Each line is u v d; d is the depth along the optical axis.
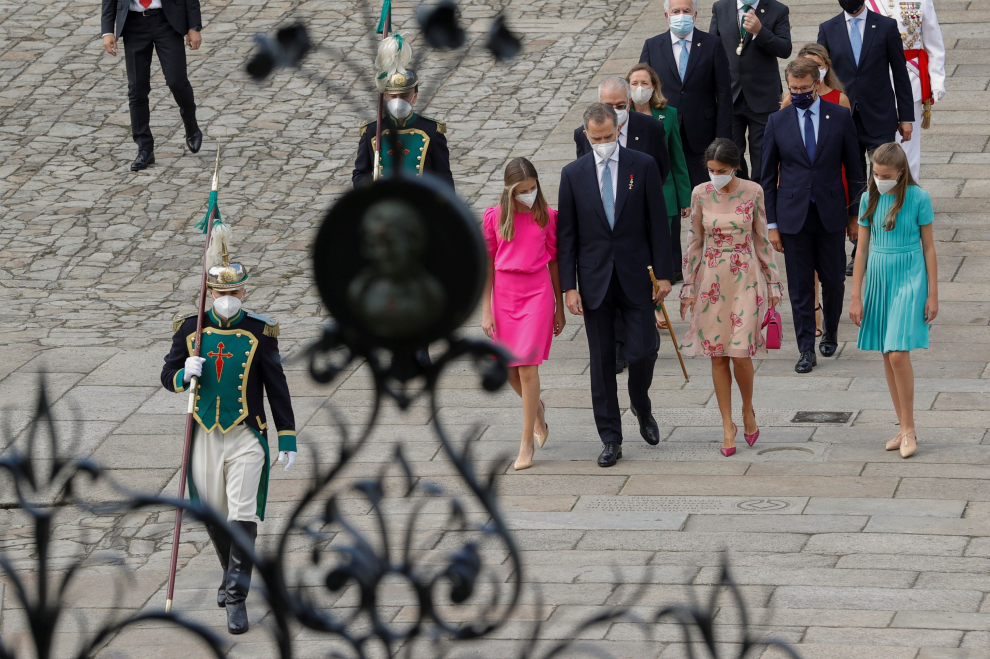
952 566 24.80
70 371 38.97
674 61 41.09
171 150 56.75
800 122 35.56
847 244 44.91
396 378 8.19
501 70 62.56
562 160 52.91
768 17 43.66
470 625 8.71
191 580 27.20
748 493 28.95
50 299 44.94
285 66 8.70
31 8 72.50
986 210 45.78
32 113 60.75
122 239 49.53
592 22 67.62
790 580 24.58
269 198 52.34
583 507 28.70
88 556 28.39
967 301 39.62
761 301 30.59
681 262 41.91
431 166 33.88
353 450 8.39
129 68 54.38
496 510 8.36
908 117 41.03
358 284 8.02
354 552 8.63
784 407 33.91
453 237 7.95
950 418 32.31
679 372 36.94
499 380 8.02
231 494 23.95
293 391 37.09
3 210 52.00
